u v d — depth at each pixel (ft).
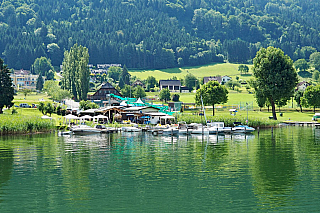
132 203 130.93
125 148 251.60
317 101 553.64
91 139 312.09
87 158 210.18
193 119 420.36
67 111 510.17
